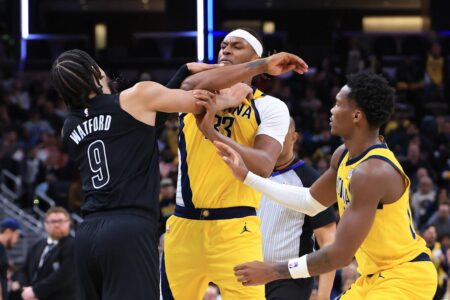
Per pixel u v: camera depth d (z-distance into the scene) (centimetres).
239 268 500
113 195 502
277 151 555
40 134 1875
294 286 644
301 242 659
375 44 2292
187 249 563
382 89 496
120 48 2319
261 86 1967
